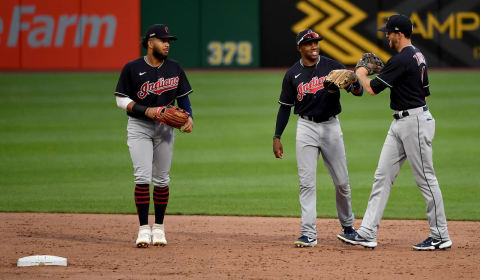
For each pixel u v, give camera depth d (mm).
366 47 97312
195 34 99875
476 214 33875
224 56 100062
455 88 80938
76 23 99312
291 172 45688
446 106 70500
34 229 30469
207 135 58375
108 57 99500
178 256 25297
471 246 26859
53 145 54219
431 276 22375
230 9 99188
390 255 25312
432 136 25625
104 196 38781
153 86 26984
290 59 99500
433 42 97938
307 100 26578
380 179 26094
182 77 27656
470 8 97125
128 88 27109
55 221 32344
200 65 100375
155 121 27062
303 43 26250
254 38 99562
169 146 27438
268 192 39938
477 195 38500
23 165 47469
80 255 25500
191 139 56844
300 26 98750
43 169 46250
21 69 99438
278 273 22828
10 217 33312
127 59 99188
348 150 52344
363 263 24094
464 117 65125
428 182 25797
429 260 24469
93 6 98875
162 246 27062
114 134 58625
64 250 26359
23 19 98875
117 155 50812
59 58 99500
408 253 25656
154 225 27703
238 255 25422
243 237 28969
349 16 97312
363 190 40250
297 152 27109
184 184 42188
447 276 22375
